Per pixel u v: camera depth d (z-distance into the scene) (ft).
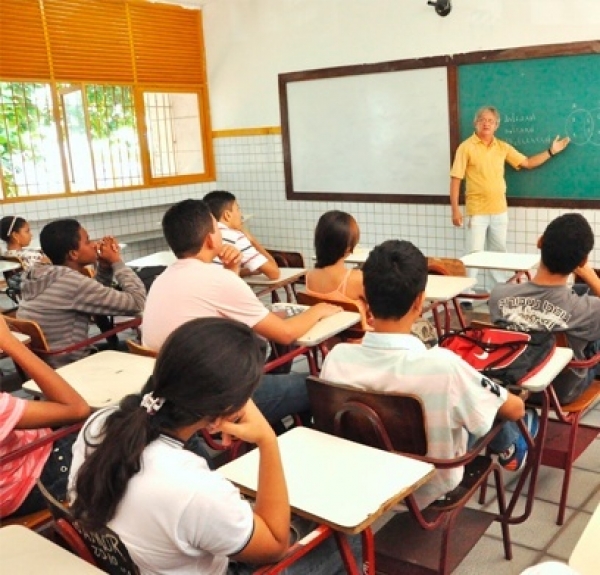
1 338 5.58
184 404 3.62
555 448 7.73
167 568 3.72
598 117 16.22
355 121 20.49
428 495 5.79
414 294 5.57
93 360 7.73
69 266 10.34
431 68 18.56
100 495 3.58
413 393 5.43
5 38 18.85
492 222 17.58
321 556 4.94
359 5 19.65
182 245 7.75
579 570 3.42
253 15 22.21
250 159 23.63
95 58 21.06
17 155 19.75
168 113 23.54
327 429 5.88
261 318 7.58
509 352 6.66
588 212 16.80
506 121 17.61
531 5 16.63
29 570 3.84
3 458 5.48
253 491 4.57
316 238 9.51
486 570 7.09
